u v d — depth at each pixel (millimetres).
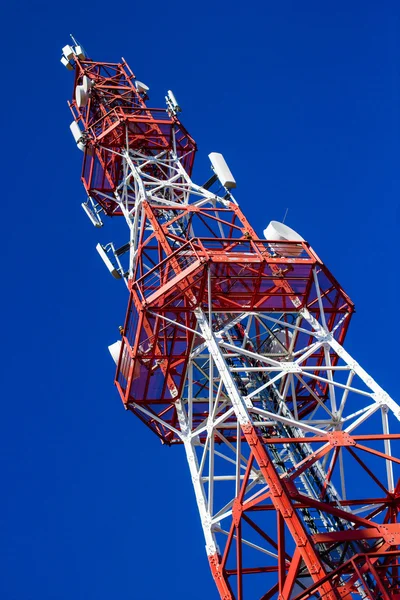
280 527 29781
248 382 39875
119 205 52250
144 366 40312
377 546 31125
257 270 38625
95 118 58281
